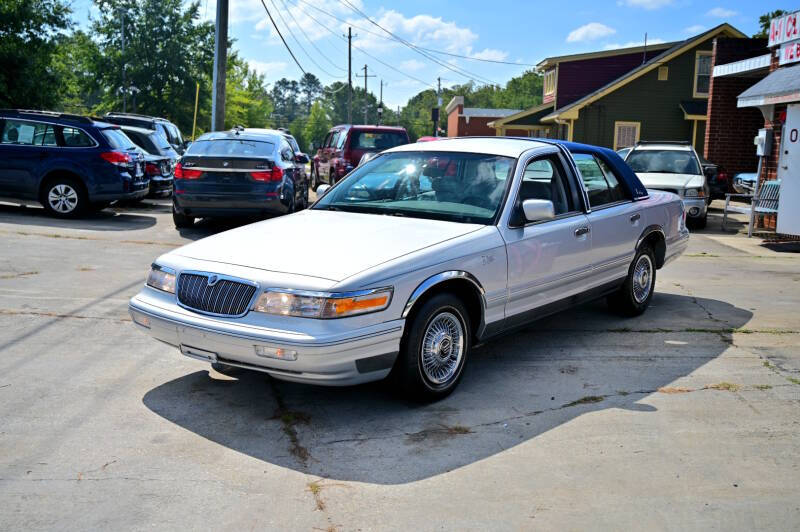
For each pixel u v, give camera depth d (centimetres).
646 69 3020
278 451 411
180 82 5728
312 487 370
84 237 1099
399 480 379
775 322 708
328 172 2092
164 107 5684
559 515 345
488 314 514
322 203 589
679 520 342
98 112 5816
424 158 594
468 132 5731
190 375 531
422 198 559
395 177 587
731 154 1933
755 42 1878
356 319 426
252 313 433
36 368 535
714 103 1916
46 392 490
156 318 464
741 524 339
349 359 425
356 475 384
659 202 731
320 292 420
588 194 632
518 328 558
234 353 435
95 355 568
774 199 1315
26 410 459
